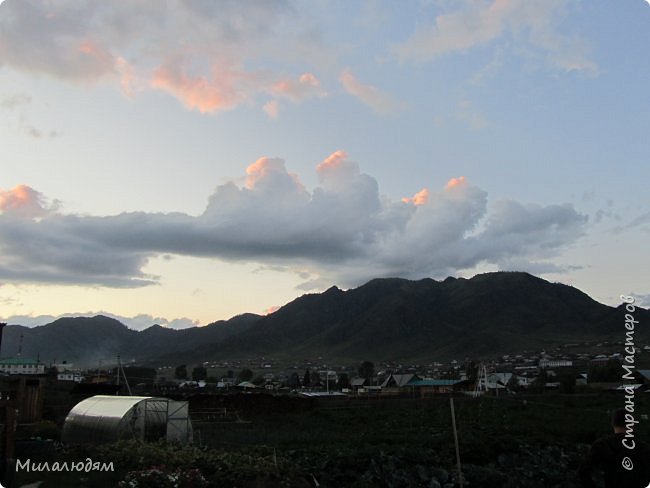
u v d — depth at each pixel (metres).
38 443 23.78
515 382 126.94
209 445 32.09
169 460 22.20
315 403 65.50
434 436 37.50
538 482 28.50
